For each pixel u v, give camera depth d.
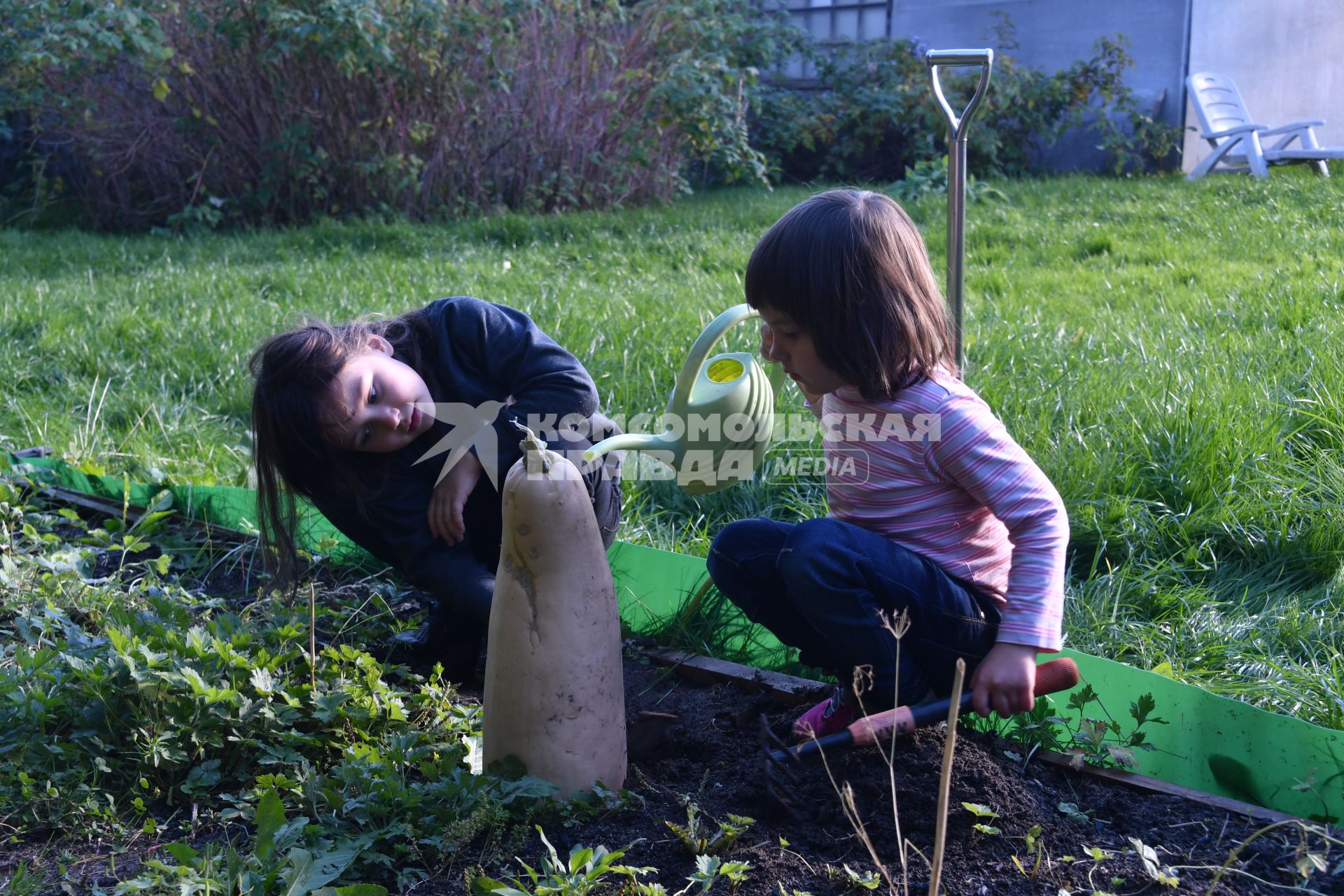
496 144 10.31
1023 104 12.02
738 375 2.14
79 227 10.64
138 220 10.49
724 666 2.53
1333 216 7.77
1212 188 9.52
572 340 4.68
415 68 9.76
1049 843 1.80
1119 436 3.52
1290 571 2.92
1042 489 1.88
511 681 1.85
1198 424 3.41
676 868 1.76
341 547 3.17
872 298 1.86
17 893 1.74
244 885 1.63
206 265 7.55
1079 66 12.05
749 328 4.77
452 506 2.38
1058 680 1.95
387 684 2.37
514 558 1.85
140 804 1.95
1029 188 10.15
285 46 9.08
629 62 10.50
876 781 1.92
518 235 8.80
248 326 5.39
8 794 1.95
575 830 1.86
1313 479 3.19
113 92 10.04
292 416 2.20
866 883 1.66
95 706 2.12
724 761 2.15
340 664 2.36
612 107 10.36
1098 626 2.60
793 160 13.34
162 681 2.06
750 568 2.18
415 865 1.79
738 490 3.44
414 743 2.05
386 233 8.73
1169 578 2.88
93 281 7.01
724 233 8.22
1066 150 12.65
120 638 2.13
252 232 9.63
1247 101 11.98
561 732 1.85
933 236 7.64
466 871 1.72
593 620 1.87
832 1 13.84
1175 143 11.88
